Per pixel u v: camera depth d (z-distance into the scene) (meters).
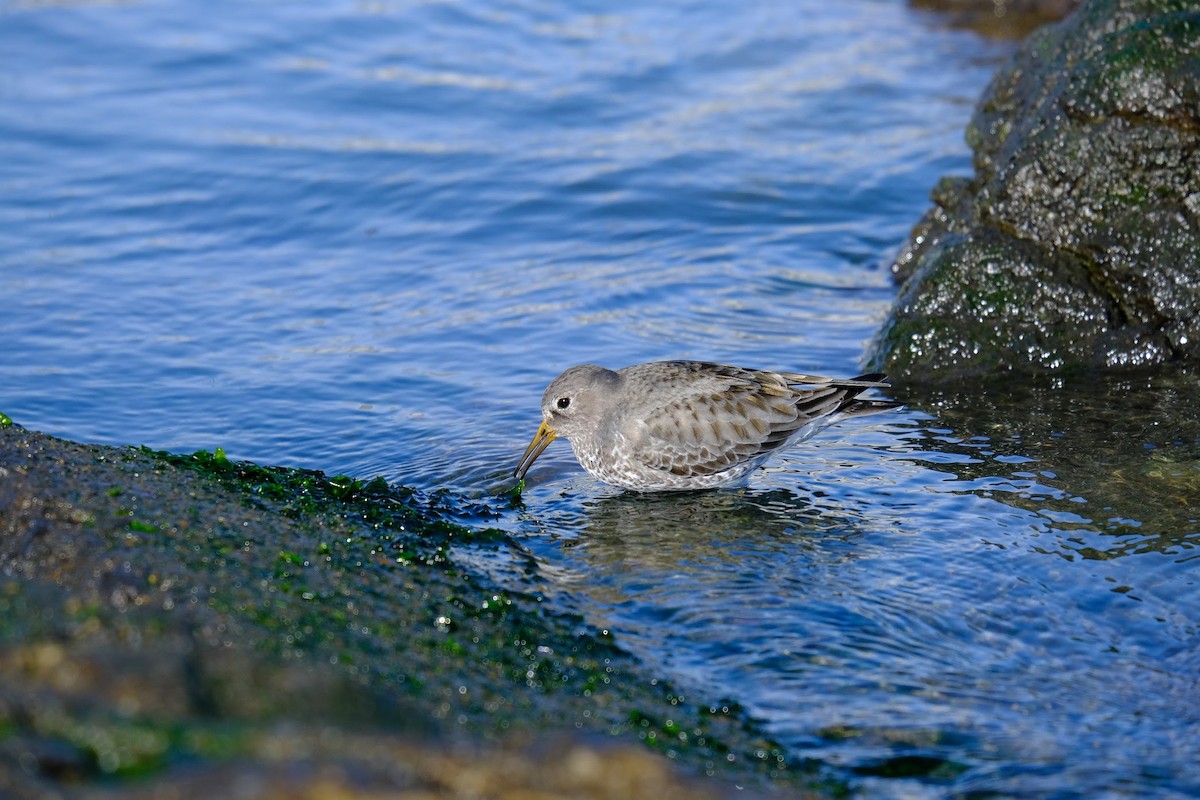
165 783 6.25
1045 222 17.19
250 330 18.38
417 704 8.30
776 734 9.41
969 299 17.17
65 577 9.43
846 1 33.09
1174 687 10.12
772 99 27.16
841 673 10.27
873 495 13.73
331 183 23.48
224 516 11.16
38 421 15.62
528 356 17.75
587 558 12.42
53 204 22.45
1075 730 9.54
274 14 31.17
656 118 26.38
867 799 8.62
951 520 13.02
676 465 14.02
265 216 22.38
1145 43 16.69
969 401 16.17
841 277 20.38
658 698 9.72
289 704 7.39
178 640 7.80
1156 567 11.88
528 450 14.55
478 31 30.69
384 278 20.25
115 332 18.16
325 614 9.66
